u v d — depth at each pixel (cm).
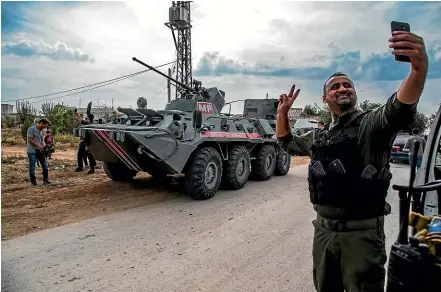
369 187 199
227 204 676
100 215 584
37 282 346
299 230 517
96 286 339
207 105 805
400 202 171
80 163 1024
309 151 244
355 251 203
